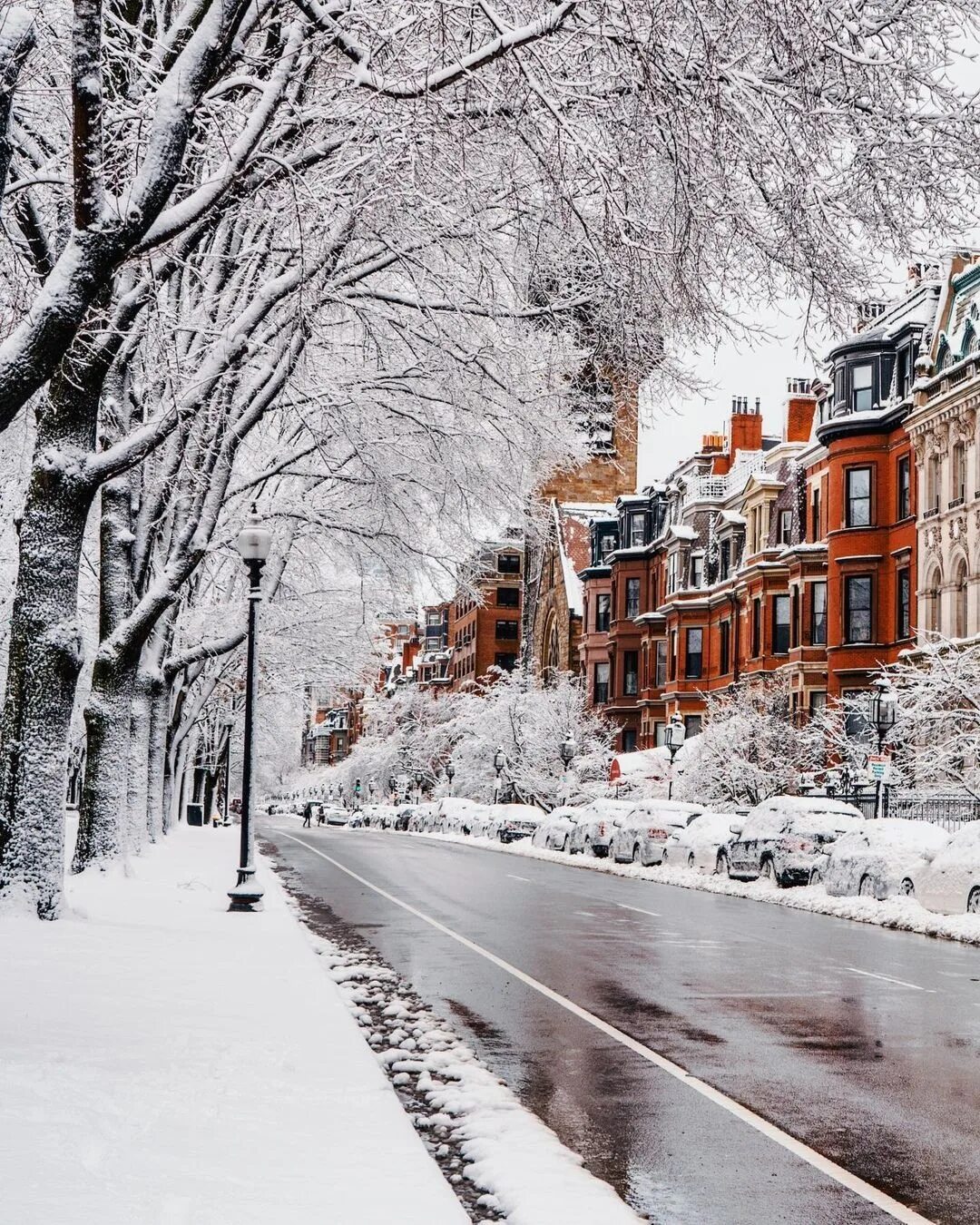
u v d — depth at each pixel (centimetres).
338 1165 665
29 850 1571
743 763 4662
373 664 4588
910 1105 896
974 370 4047
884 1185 714
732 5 1215
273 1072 871
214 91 1288
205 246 2073
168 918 1769
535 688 7706
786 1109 884
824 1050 1089
